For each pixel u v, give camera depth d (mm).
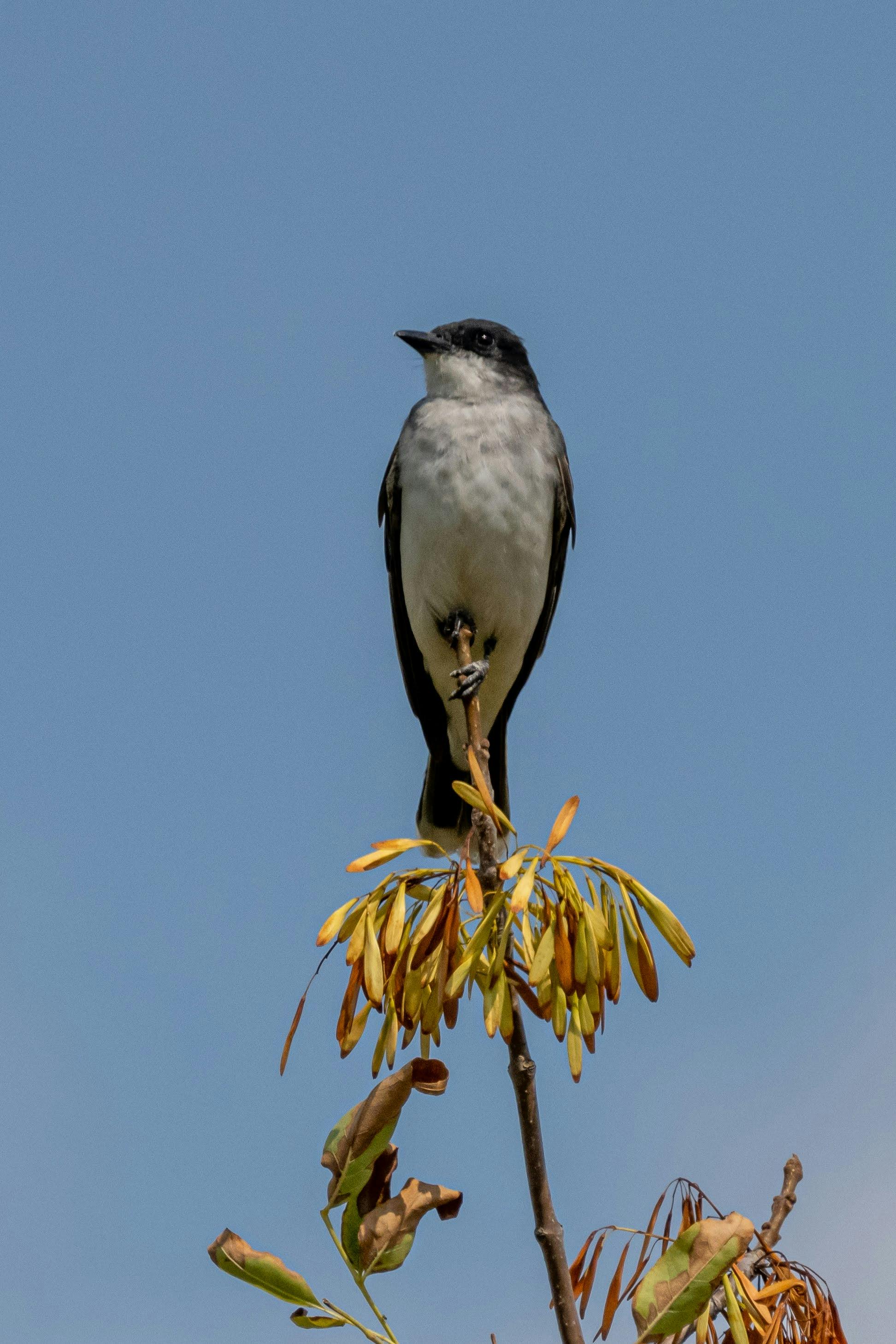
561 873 6523
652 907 6516
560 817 6602
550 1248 6344
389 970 6527
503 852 7508
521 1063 6551
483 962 6539
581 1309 6434
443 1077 6383
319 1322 6148
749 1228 6074
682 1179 6668
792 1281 6441
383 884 6707
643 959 6516
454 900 6531
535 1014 6648
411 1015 6418
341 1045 6480
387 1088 6352
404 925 6531
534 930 6801
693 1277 6012
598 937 6359
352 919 6660
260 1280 6148
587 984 6328
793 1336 6566
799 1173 7270
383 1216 6277
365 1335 6125
